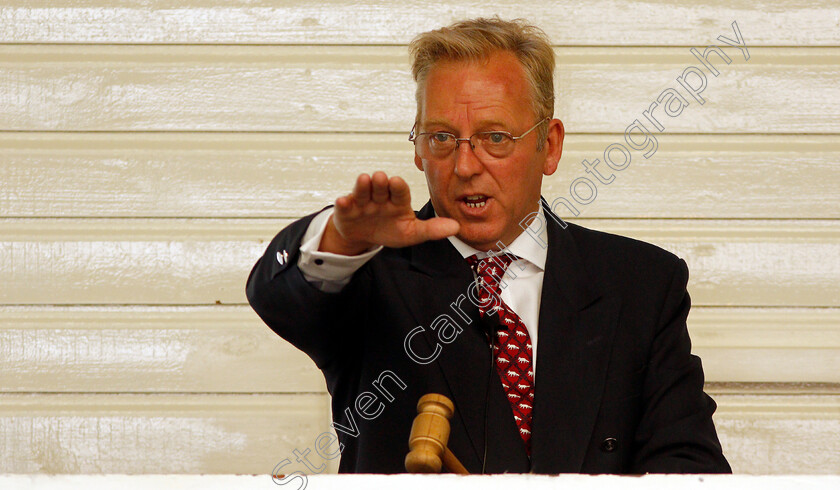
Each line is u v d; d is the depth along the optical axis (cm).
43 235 863
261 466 850
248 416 853
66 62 872
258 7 877
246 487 368
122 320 860
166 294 861
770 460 858
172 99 871
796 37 873
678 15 876
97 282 860
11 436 846
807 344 862
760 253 870
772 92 877
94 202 865
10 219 862
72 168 866
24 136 866
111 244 863
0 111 867
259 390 858
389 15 878
